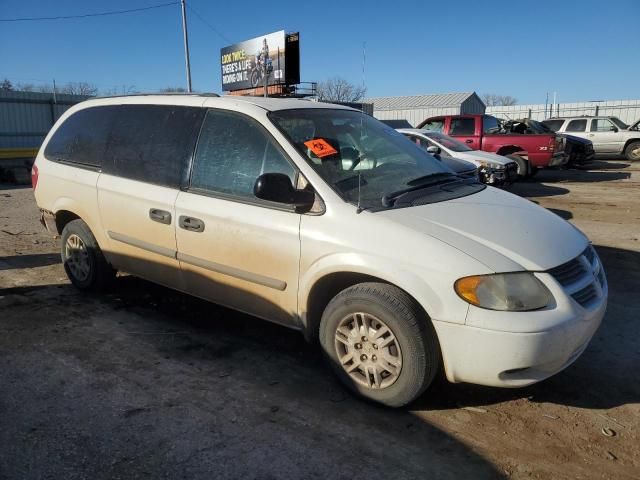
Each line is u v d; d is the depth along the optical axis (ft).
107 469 9.08
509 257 10.05
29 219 31.71
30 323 15.14
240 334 14.60
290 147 12.05
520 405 11.24
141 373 12.39
